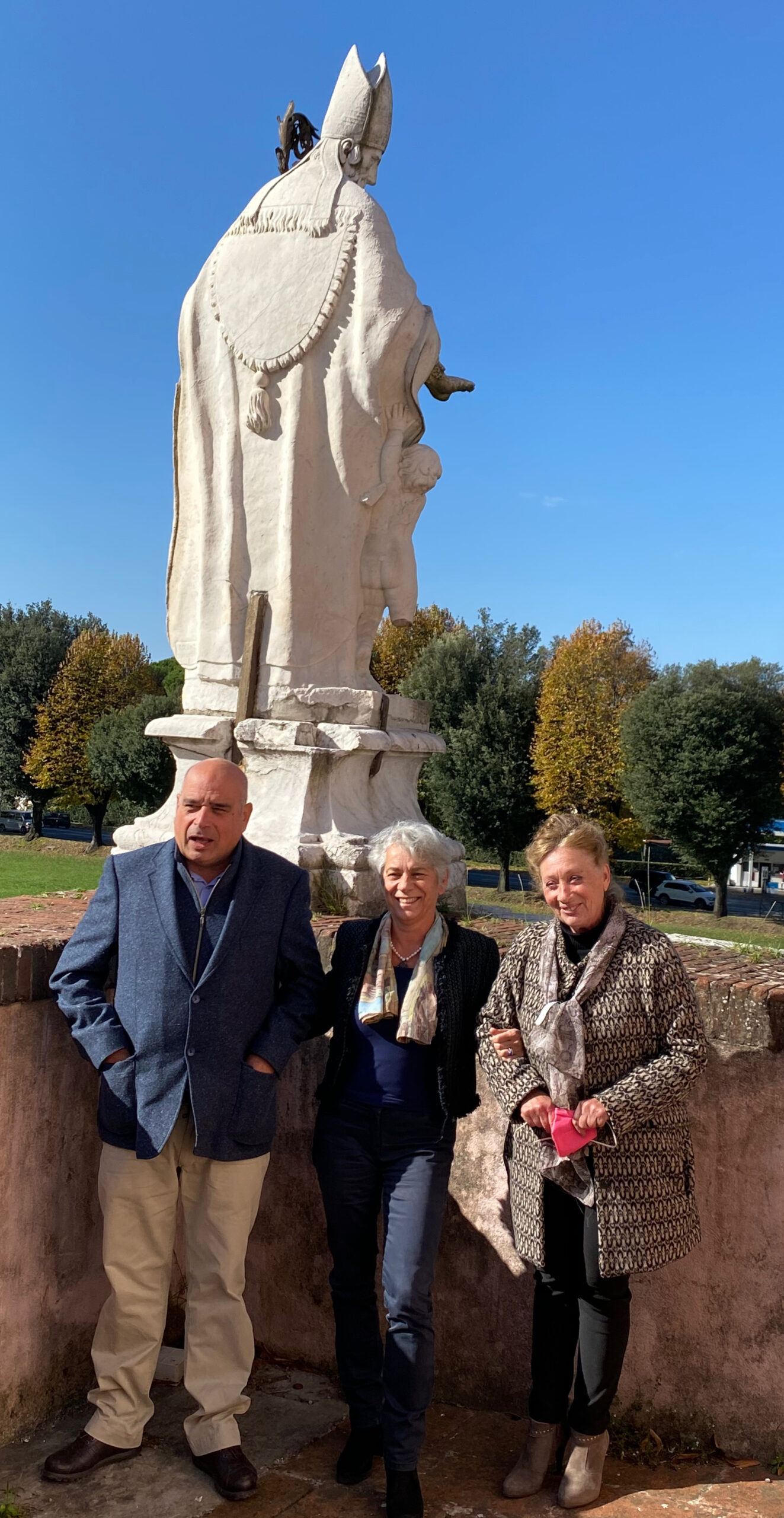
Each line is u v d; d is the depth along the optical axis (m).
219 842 2.98
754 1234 3.11
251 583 4.74
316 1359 3.77
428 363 4.74
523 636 34.69
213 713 4.80
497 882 33.41
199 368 4.86
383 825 4.71
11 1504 2.81
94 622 46.19
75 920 3.69
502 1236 3.46
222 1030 2.95
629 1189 2.75
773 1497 2.92
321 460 4.66
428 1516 2.83
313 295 4.59
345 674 4.79
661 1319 3.21
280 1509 2.86
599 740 32.19
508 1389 3.46
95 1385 3.51
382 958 3.06
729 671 31.11
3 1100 3.09
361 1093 3.02
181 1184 3.08
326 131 4.75
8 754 42.81
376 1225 3.12
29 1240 3.22
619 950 2.81
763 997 3.05
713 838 29.44
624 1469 3.09
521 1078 2.84
